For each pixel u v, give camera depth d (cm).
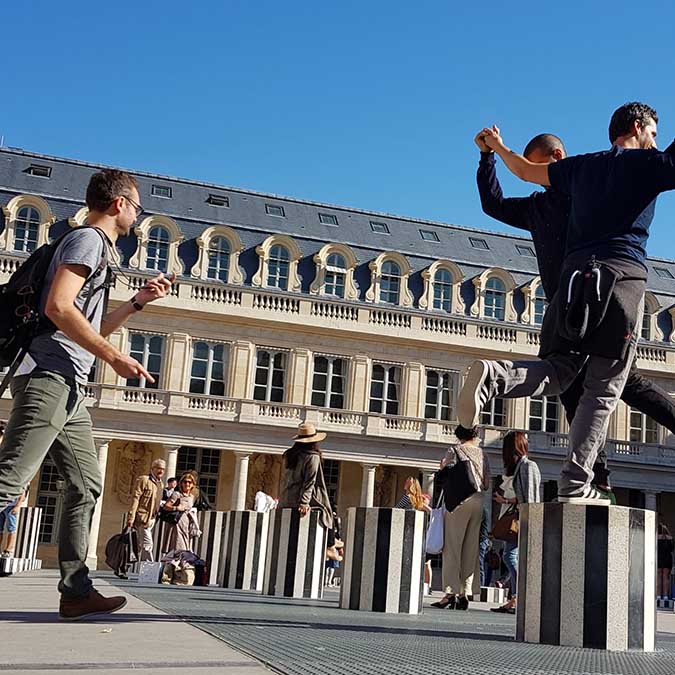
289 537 1076
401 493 4434
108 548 1664
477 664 380
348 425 4219
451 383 4497
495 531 1109
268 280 4378
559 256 578
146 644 392
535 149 612
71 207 4244
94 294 496
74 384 487
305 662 351
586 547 526
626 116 559
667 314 4953
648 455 4512
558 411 4519
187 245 4278
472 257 4825
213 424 4025
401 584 854
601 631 517
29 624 484
